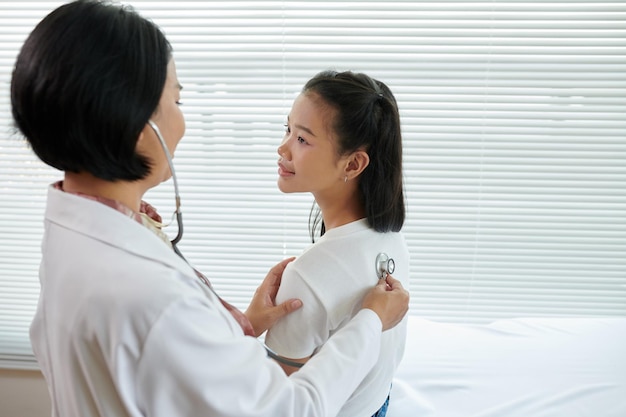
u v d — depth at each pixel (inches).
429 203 67.5
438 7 60.2
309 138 34.7
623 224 66.8
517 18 59.7
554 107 62.7
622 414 47.3
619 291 69.7
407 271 41.1
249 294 73.0
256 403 24.7
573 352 57.7
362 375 30.3
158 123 25.2
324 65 63.0
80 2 23.2
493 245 68.7
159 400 23.2
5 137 67.1
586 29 59.7
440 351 59.0
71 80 21.5
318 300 33.3
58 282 24.3
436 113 63.7
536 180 65.6
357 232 35.4
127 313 22.2
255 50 63.2
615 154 63.9
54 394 27.1
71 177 25.9
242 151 66.9
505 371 54.7
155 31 24.2
